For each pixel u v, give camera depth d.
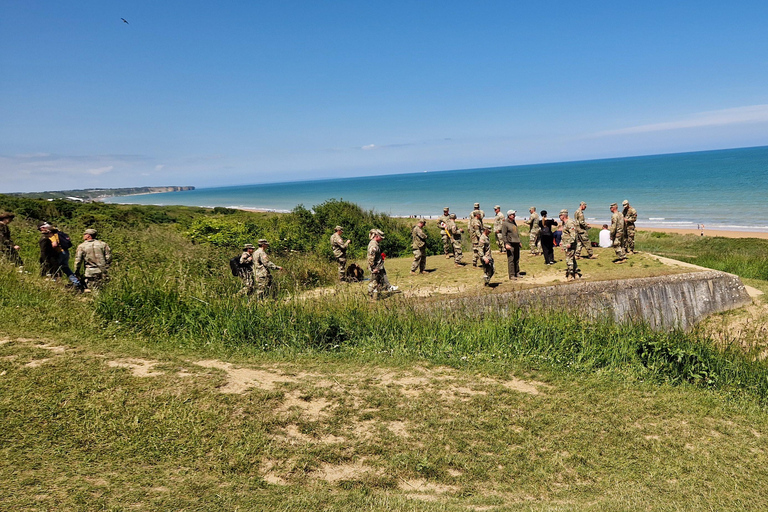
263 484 4.59
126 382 5.98
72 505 3.88
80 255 10.36
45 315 8.27
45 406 5.23
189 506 4.11
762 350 10.12
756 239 31.95
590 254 18.14
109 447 4.76
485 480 5.12
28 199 26.84
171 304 9.09
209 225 21.58
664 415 6.89
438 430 5.88
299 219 23.77
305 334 8.77
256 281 11.36
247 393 6.13
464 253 21.86
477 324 9.75
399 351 8.54
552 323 9.68
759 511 4.91
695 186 88.56
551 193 98.75
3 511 3.69
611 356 8.90
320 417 5.85
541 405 6.77
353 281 14.61
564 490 5.08
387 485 4.87
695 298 15.09
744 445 6.27
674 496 5.09
